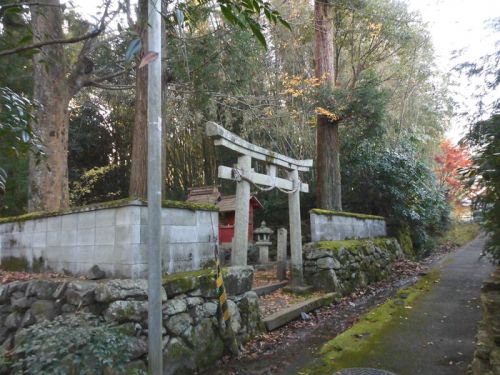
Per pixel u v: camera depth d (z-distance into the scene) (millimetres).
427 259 11000
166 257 3732
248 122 9992
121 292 3082
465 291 6309
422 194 10898
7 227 4902
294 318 5266
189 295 3654
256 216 12359
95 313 3025
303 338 4578
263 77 10109
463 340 3973
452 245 13695
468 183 3773
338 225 8031
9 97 2057
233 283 4359
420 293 6285
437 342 3943
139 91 5016
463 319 4727
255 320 4527
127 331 2971
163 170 5035
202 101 8320
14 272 4441
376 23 9594
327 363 3584
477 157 3666
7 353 2924
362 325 4633
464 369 3258
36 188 5559
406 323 4629
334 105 8656
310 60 10570
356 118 9148
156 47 2309
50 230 4223
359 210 11219
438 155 15484
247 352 4066
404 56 11125
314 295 6324
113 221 3514
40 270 4293
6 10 1799
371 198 10844
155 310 2209
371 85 8969
